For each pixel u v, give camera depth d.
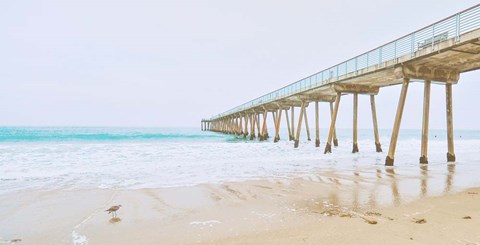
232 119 40.38
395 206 4.81
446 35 7.95
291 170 8.93
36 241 3.56
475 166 9.70
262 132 26.39
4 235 3.76
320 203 5.09
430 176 7.72
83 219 4.39
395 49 9.80
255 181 7.20
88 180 7.45
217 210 4.80
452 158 10.66
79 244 3.45
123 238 3.62
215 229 3.87
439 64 9.45
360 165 10.05
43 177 7.85
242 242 3.37
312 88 15.42
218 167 9.59
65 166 9.66
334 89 13.59
